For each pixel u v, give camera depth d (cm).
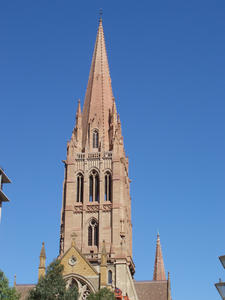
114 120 13312
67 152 12850
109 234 11600
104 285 10188
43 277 8119
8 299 7212
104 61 14562
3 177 8756
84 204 12069
